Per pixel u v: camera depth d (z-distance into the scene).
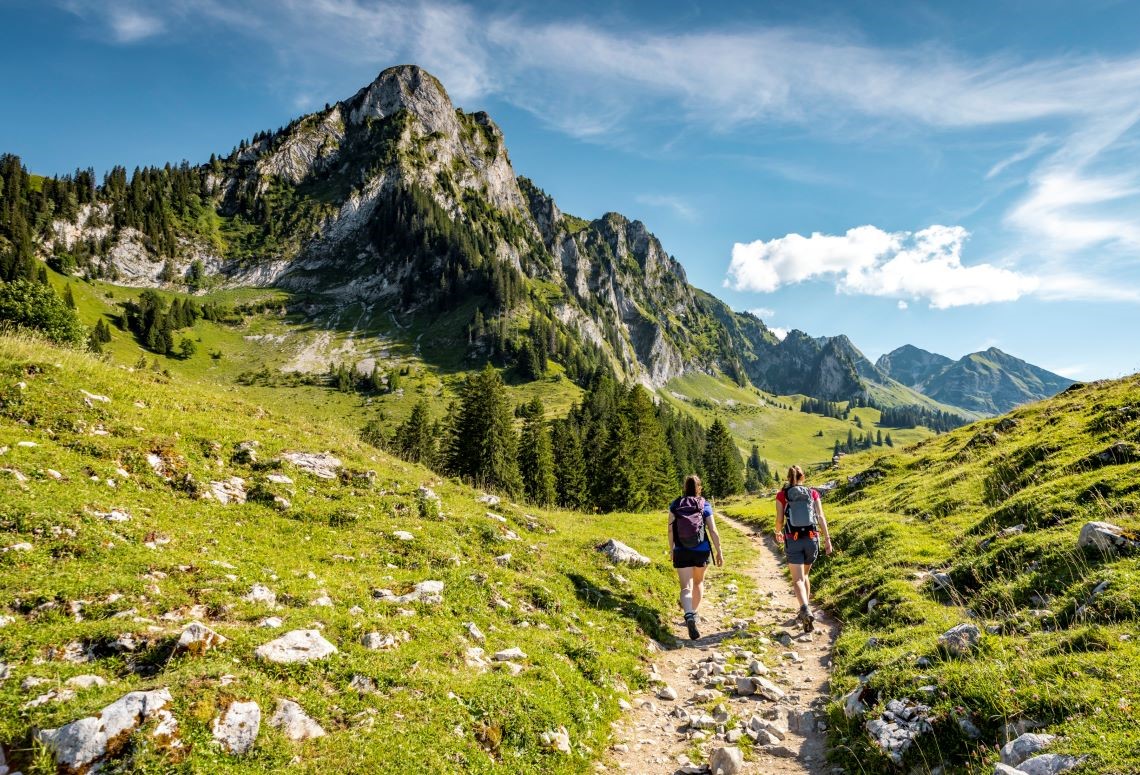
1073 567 9.84
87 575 7.28
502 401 68.31
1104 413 21.55
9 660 5.42
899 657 8.57
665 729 8.65
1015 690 6.38
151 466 11.46
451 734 6.51
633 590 15.23
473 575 11.79
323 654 6.96
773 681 10.13
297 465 14.29
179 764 4.71
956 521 18.41
